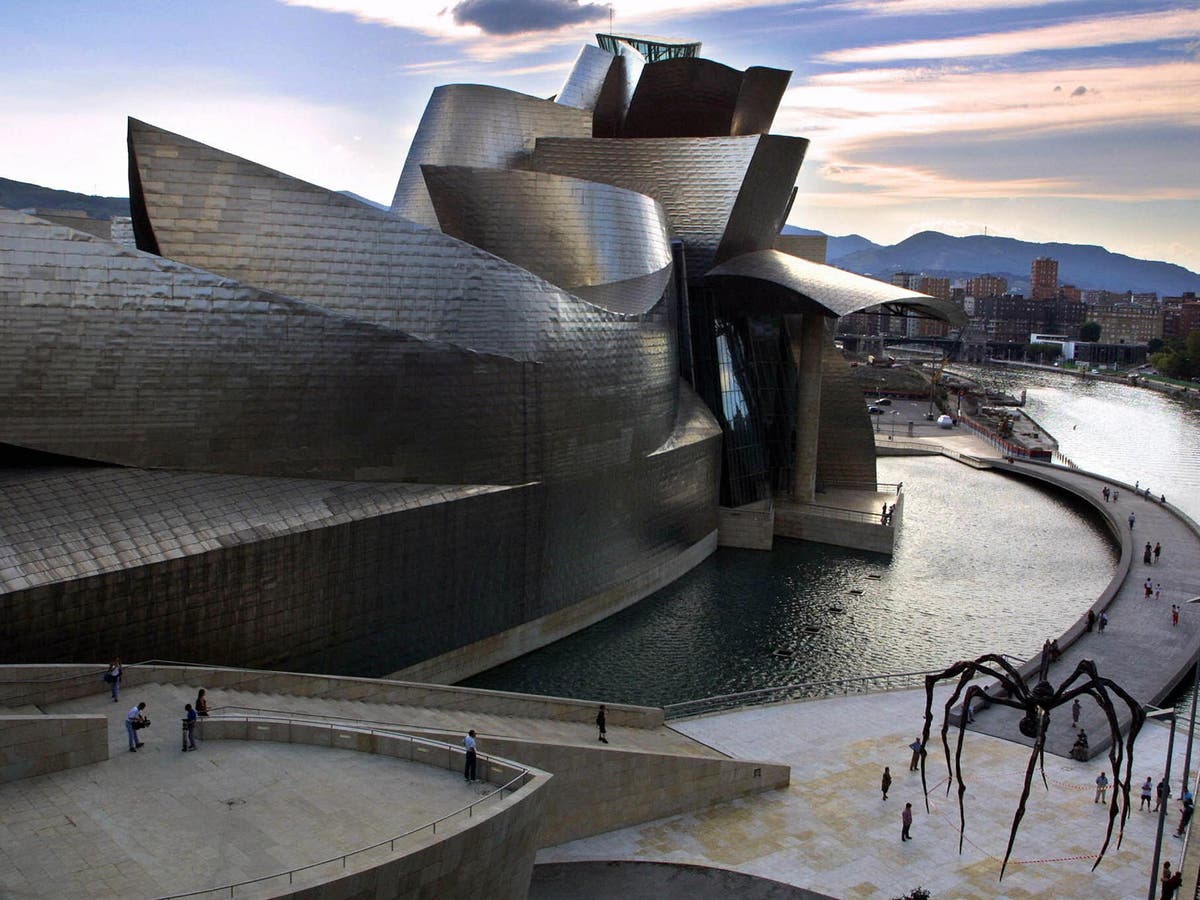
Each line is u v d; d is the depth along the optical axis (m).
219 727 22.11
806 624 45.53
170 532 28.38
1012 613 47.91
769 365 65.31
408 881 17.17
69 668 23.45
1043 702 20.12
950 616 47.16
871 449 69.62
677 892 23.83
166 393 29.56
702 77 66.69
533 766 24.95
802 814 27.72
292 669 31.42
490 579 38.12
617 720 31.92
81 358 28.22
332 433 32.78
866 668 40.25
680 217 59.97
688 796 27.67
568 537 42.09
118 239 57.72
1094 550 60.62
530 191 47.09
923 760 22.98
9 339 27.20
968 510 72.50
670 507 51.09
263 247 33.00
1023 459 91.88
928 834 26.67
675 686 37.94
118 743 21.48
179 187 31.83
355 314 34.44
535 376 38.69
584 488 42.59
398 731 23.55
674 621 45.53
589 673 38.91
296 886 15.66
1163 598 49.00
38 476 28.06
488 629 38.53
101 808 18.59
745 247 62.72
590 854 25.44
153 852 17.12
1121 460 110.56
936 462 95.19
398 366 33.88
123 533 27.58
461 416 36.00
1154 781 29.83
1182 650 41.41
